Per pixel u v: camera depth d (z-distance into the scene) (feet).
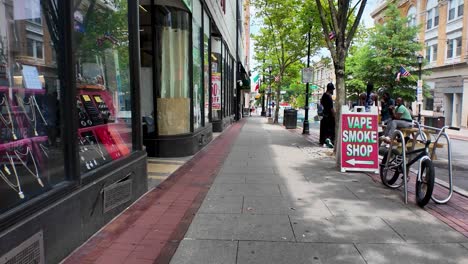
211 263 12.10
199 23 41.45
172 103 33.91
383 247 13.38
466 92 100.83
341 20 31.58
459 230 15.10
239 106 117.08
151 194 20.29
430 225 15.69
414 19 128.06
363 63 96.27
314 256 12.62
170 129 33.94
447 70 109.70
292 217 16.58
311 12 51.98
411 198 19.92
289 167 28.68
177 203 18.65
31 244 10.23
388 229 15.17
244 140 49.06
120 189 16.79
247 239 14.07
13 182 10.35
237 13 109.29
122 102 18.84
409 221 16.17
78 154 13.23
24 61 11.18
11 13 10.68
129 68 19.51
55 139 12.39
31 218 10.28
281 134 59.26
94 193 14.28
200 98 42.42
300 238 14.17
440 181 24.68
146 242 13.67
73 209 12.63
